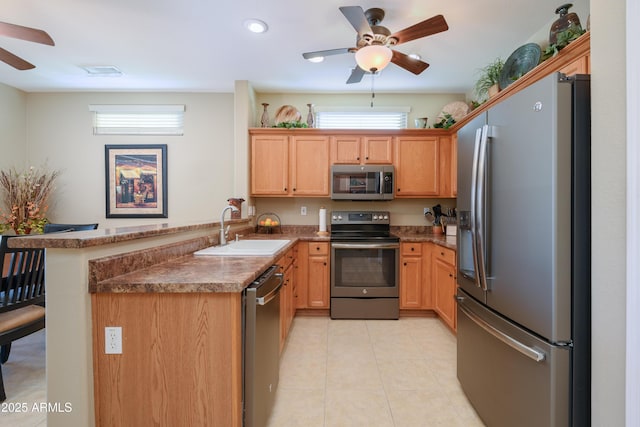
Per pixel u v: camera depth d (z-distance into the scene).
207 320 1.21
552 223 1.08
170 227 1.78
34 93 3.79
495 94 2.40
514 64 2.23
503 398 1.37
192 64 2.98
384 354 2.35
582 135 1.08
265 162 3.46
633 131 0.85
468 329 1.73
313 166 3.45
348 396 1.82
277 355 1.73
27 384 1.90
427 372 2.09
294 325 2.94
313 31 2.39
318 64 2.97
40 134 3.81
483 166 1.44
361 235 3.33
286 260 2.49
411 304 3.14
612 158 0.96
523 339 1.22
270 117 3.78
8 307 1.78
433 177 3.45
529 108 1.18
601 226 1.00
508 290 1.31
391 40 2.00
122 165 3.84
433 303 3.09
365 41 2.02
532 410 1.19
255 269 1.47
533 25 2.29
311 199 3.80
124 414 1.22
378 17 2.13
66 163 3.83
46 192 3.62
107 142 3.85
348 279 3.12
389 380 1.99
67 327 1.18
